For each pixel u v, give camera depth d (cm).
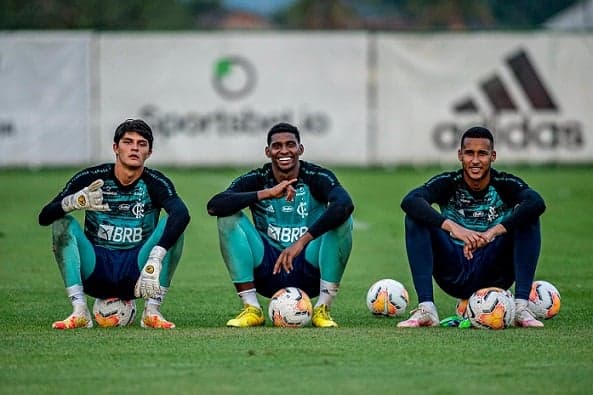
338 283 2564
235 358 2122
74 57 7725
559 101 7719
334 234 2517
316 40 7762
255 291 2588
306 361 2092
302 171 2611
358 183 6925
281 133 2569
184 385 1906
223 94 7775
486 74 7750
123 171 2533
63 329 2478
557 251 4184
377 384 1911
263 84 7775
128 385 1908
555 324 2612
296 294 2517
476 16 13225
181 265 3856
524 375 1980
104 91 7762
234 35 7756
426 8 13250
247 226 2573
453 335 2370
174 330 2455
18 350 2209
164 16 11862
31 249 4247
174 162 7794
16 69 7688
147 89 7769
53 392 1864
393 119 7794
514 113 7744
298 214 2592
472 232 2459
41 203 5881
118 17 11088
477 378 1956
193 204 5803
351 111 7781
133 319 2598
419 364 2069
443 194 2603
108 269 2539
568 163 7762
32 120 7712
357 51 7762
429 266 2538
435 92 7775
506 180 2597
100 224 2544
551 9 13212
